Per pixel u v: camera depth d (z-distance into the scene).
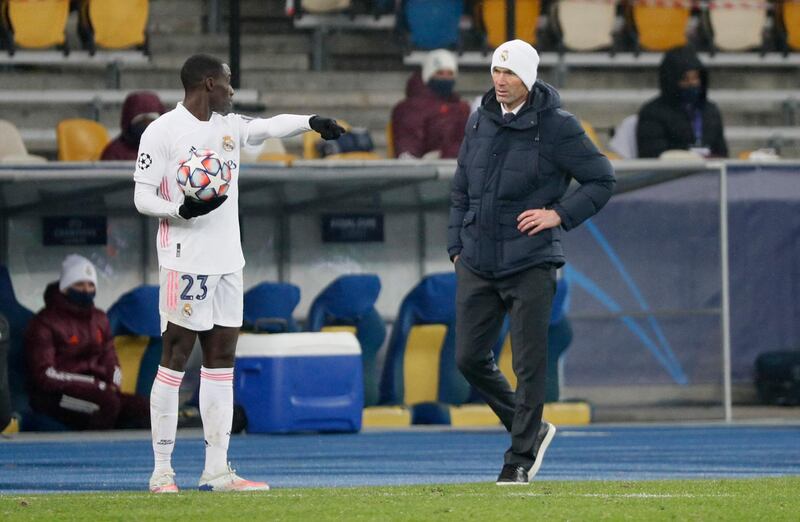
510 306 25.59
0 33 65.94
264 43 72.12
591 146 25.45
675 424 53.66
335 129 24.83
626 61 72.56
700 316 59.12
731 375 60.31
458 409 53.34
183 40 71.00
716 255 59.19
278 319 50.22
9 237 53.12
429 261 57.66
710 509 20.95
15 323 49.09
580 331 58.47
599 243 58.66
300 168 48.25
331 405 48.25
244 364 48.28
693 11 76.31
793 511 20.80
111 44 66.19
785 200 59.75
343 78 71.00
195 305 24.50
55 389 47.44
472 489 24.55
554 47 72.62
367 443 43.34
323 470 32.59
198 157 23.89
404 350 53.97
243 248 55.84
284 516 19.80
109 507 21.09
